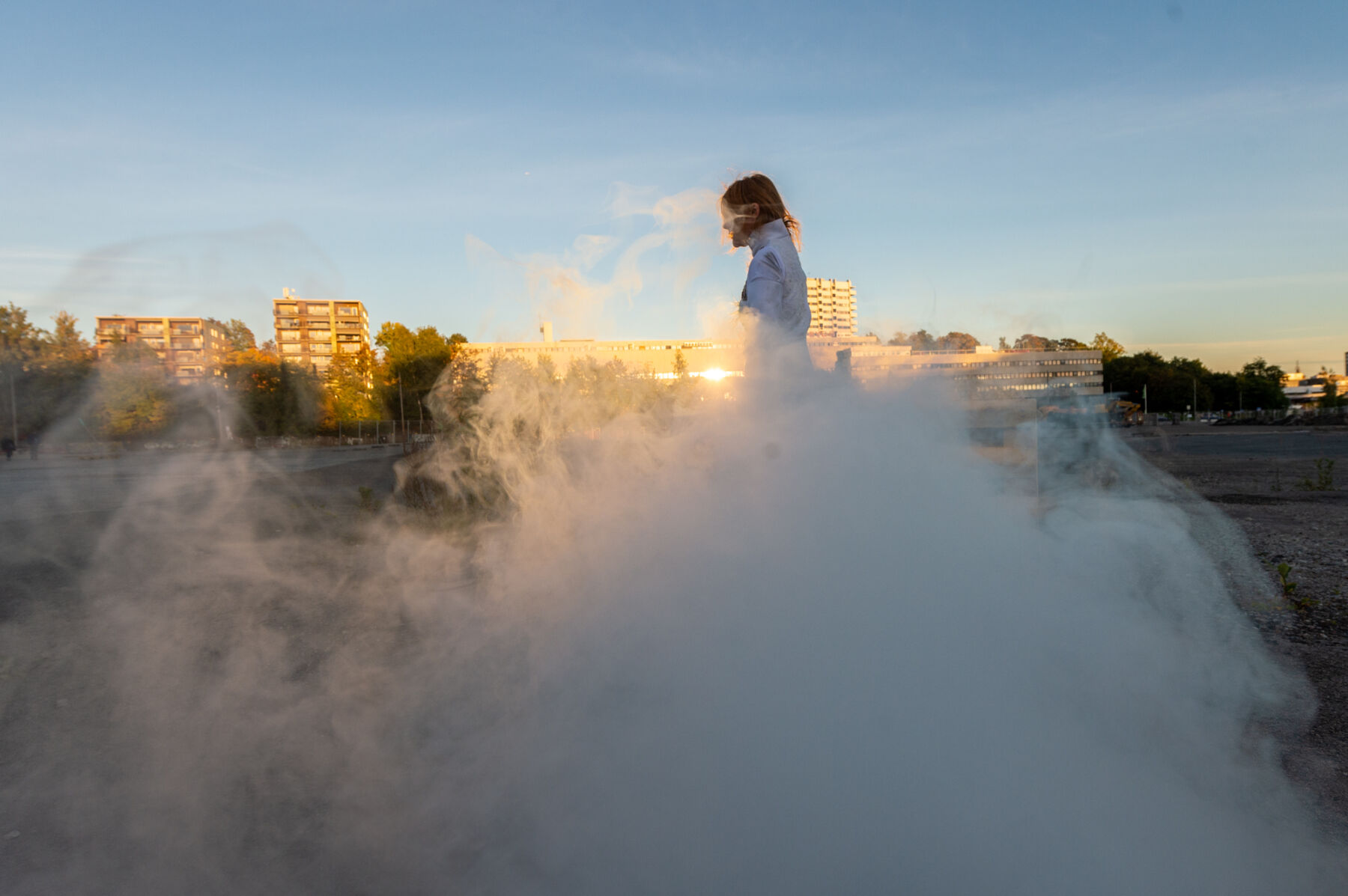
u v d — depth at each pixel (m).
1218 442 23.47
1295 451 18.47
